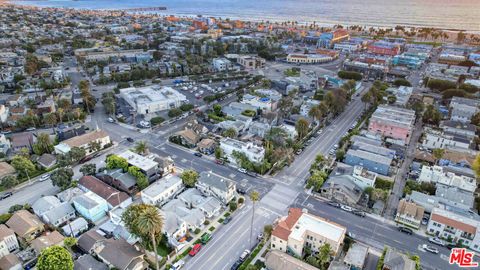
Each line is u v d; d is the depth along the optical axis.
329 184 118.56
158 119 172.38
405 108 187.62
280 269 81.62
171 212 100.06
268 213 108.31
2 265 81.94
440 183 120.88
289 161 137.50
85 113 182.50
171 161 131.12
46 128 167.25
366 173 122.19
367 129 171.25
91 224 102.38
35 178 124.69
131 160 127.50
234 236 98.31
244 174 130.62
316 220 97.25
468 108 183.50
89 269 80.38
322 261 83.06
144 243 87.62
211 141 148.75
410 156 147.62
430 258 91.06
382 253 90.38
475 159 127.88
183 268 86.06
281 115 185.25
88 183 115.38
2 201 110.94
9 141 146.62
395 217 106.56
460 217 99.00
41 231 96.31
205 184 115.88
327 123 180.38
